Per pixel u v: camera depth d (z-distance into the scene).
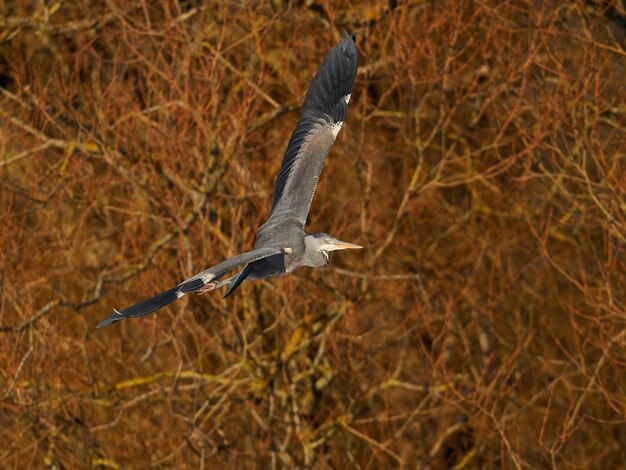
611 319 16.41
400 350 18.86
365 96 16.77
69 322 17.34
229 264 8.07
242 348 16.80
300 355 17.78
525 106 16.94
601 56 16.62
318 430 16.67
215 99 15.65
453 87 17.66
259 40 16.09
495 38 17.00
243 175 15.84
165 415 16.83
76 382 17.42
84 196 17.05
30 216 17.61
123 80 18.08
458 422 18.47
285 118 18.34
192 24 17.86
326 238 9.56
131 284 17.11
